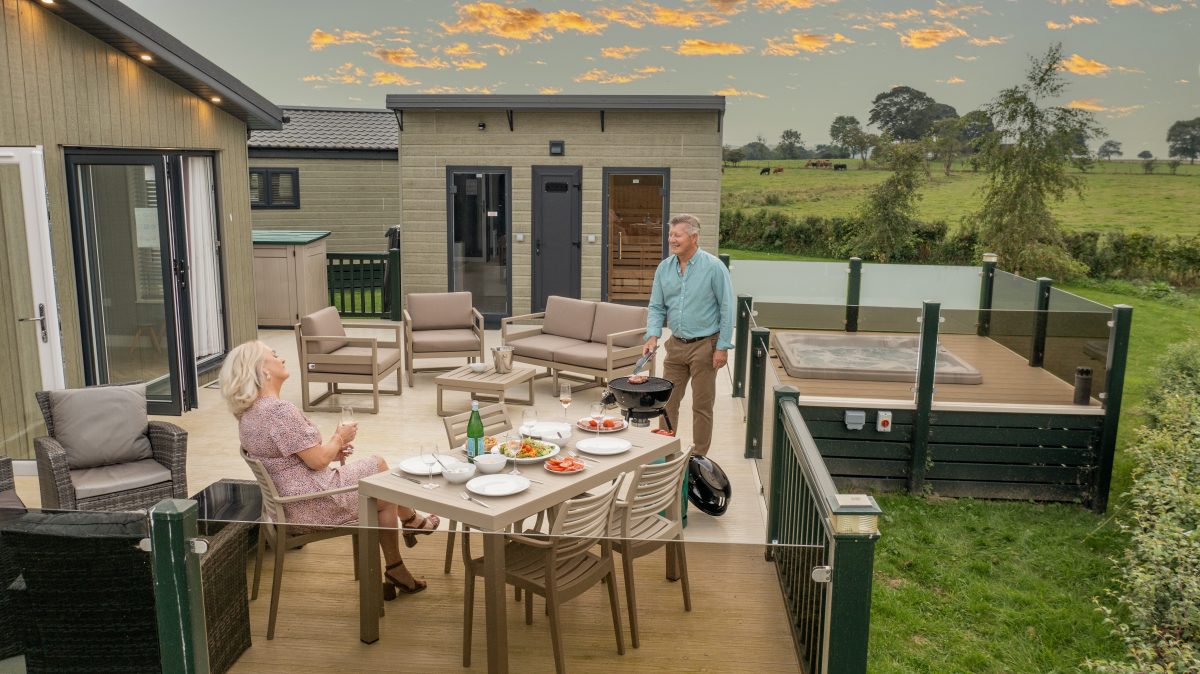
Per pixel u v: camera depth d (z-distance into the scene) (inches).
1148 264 956.0
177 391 319.3
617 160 489.4
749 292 458.9
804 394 289.6
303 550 131.1
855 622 116.5
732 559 127.6
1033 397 283.3
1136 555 215.9
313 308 497.4
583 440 197.2
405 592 131.9
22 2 270.5
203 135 374.9
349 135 706.8
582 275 502.0
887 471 290.7
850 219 1203.2
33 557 129.5
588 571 131.0
